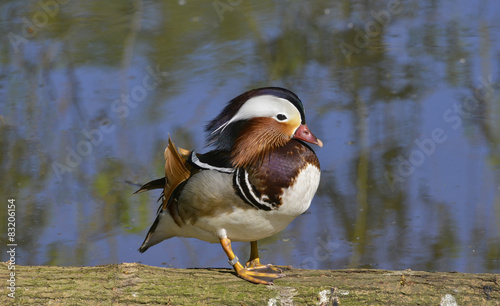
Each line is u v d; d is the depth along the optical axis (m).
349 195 11.01
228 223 6.10
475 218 10.34
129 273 5.91
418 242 9.90
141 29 15.54
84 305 5.66
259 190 5.94
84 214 10.71
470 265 9.39
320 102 13.51
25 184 11.37
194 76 14.22
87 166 11.82
